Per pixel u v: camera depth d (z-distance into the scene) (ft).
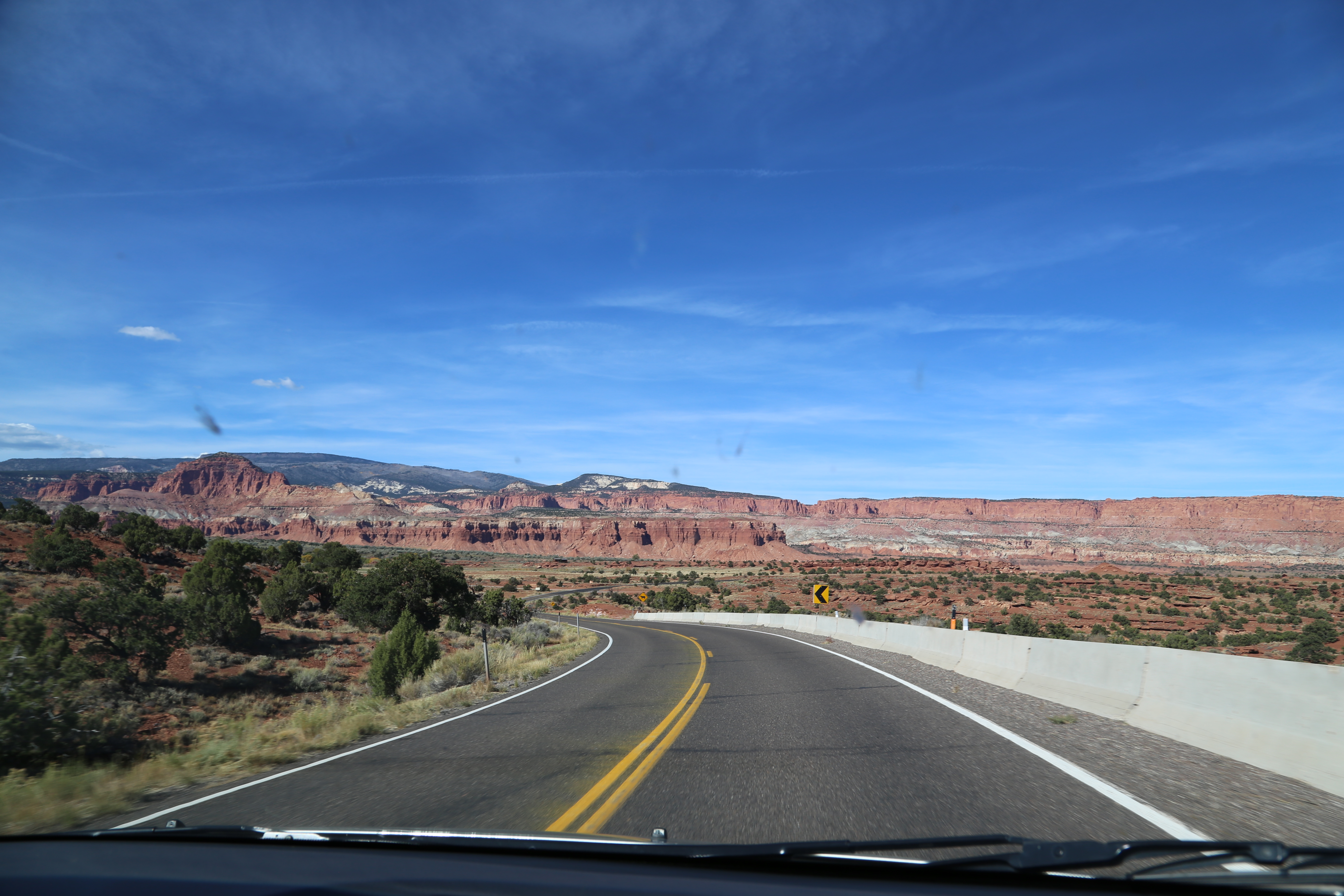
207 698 66.18
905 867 11.77
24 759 37.42
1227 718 24.23
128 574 83.76
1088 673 34.32
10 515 163.02
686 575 452.35
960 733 28.58
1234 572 615.16
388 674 62.28
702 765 24.17
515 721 36.14
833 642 88.17
